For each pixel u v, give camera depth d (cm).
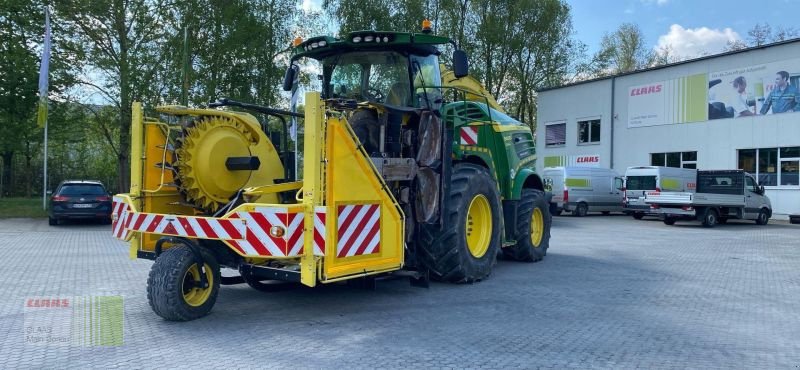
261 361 478
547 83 3588
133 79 2192
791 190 2275
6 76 2180
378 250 635
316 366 468
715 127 2502
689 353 519
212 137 684
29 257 1048
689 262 1062
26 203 2584
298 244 550
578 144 3103
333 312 648
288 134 820
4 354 491
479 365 477
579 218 2342
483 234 849
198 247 603
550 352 515
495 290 779
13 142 2305
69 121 2450
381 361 482
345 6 2978
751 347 540
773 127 2314
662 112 2706
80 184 1809
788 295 777
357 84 811
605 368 476
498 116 1005
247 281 698
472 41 3369
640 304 710
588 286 816
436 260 774
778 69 2298
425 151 732
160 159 688
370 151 702
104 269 910
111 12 2208
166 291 574
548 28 3381
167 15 2320
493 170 927
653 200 2030
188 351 503
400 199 711
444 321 614
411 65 782
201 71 2419
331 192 574
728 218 2158
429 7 3216
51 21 2208
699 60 2552
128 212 636
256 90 2605
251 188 639
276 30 2642
